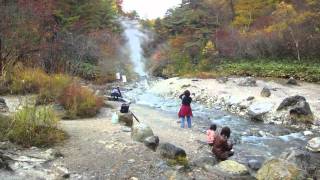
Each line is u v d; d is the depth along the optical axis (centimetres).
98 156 888
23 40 2223
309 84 2448
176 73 3734
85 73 3162
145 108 1955
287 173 814
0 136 898
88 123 1252
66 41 3038
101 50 3859
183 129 1402
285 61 3084
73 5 3938
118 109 1630
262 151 1180
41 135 951
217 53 3631
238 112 1895
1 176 717
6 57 1962
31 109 1007
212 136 1126
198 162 915
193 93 2352
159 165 858
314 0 3397
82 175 781
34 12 2473
